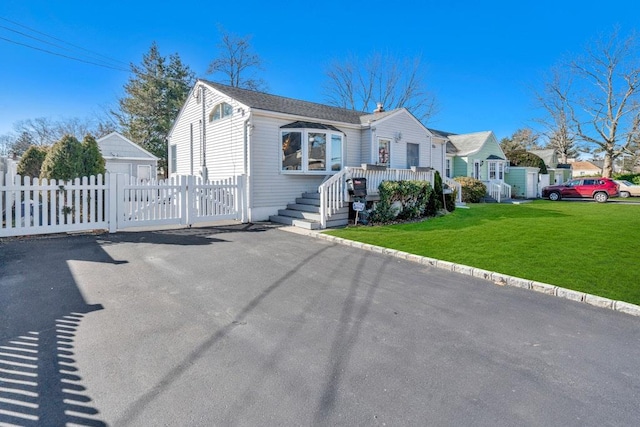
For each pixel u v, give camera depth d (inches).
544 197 950.4
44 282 179.8
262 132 434.6
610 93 1088.8
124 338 121.9
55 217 296.4
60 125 1401.3
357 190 400.5
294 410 85.2
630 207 650.2
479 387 96.7
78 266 209.8
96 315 141.2
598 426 81.3
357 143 543.5
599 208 629.6
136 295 165.2
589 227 386.3
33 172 426.9
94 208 312.5
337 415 83.6
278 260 238.2
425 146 634.2
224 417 82.0
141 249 257.9
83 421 79.6
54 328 128.4
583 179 903.1
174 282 185.6
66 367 102.4
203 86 525.0
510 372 105.0
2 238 276.4
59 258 226.2
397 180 448.5
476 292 180.4
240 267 218.2
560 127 1267.2
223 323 136.3
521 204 737.6
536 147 1782.7
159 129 1187.3
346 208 409.4
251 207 423.2
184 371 101.7
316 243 299.7
